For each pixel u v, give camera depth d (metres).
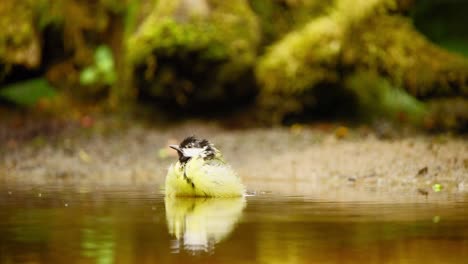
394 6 17.66
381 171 12.12
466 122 17.22
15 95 18.98
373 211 7.28
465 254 4.81
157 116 18.06
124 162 14.78
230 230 5.98
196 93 17.59
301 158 13.89
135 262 4.53
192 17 17.14
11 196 9.16
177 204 8.14
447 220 6.56
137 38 17.23
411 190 10.02
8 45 17.55
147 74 17.41
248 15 17.75
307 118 17.80
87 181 11.95
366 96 18.14
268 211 7.36
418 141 14.98
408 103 18.20
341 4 17.64
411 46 17.80
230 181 8.91
